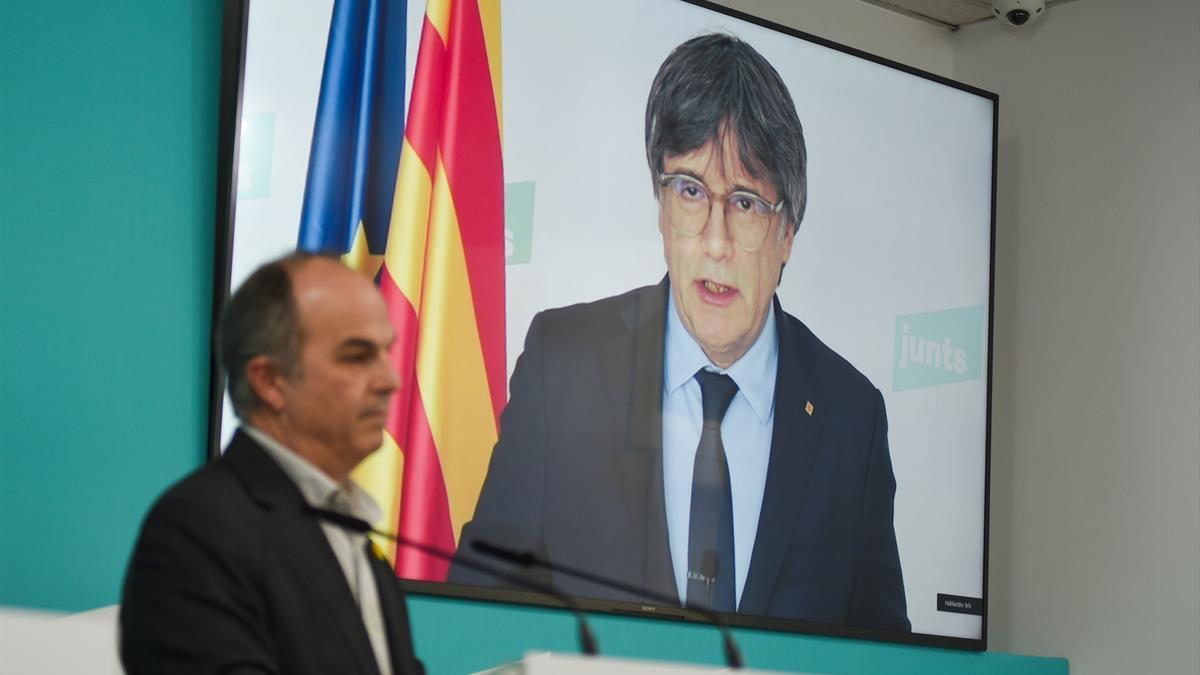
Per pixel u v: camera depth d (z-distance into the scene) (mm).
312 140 3639
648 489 4145
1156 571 5008
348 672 1793
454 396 3805
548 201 4074
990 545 5418
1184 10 5250
